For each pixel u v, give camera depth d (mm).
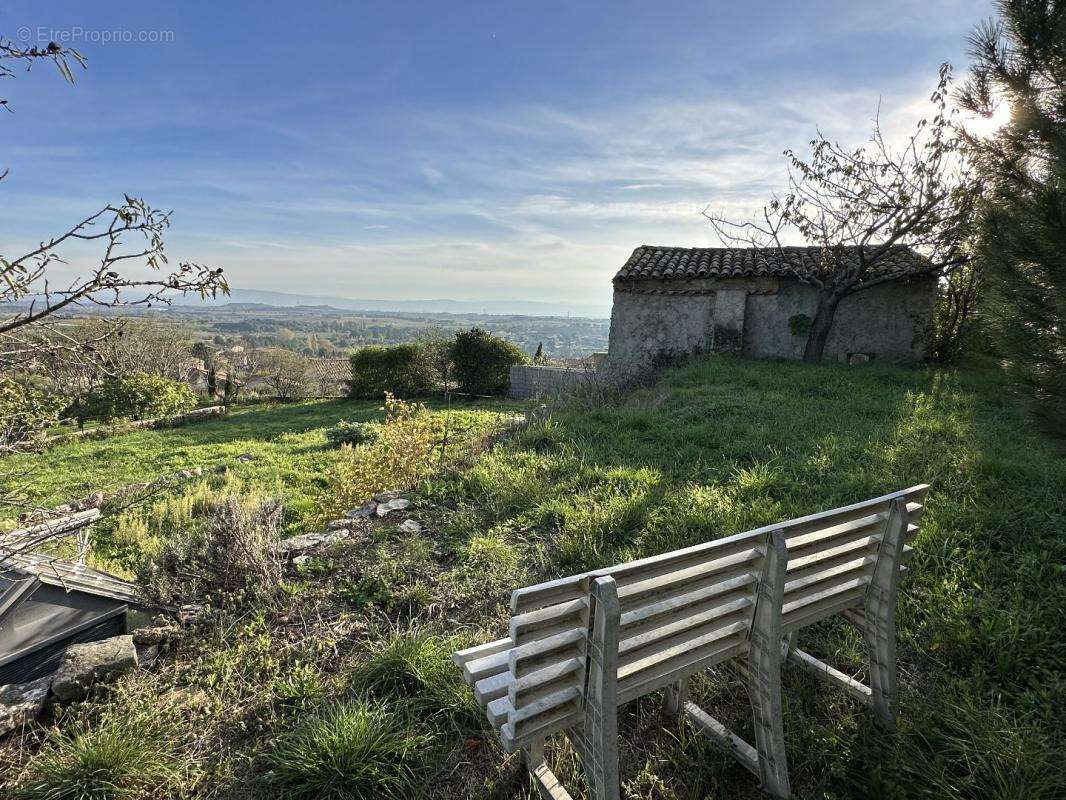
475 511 4824
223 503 4207
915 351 13867
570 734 1851
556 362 26078
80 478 10961
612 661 1600
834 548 2195
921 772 2057
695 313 15250
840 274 13547
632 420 7453
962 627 2816
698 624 1879
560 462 5812
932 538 3633
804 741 2289
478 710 2432
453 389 25000
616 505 4449
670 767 2225
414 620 3223
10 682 2859
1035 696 2381
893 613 2342
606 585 1561
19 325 1917
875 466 5105
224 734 2436
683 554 1765
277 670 2785
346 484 6582
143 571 3678
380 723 2340
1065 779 1944
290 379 29578
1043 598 3020
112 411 17547
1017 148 3670
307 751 2205
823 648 2828
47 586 2990
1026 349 3361
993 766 2006
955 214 11422
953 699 2395
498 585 3592
